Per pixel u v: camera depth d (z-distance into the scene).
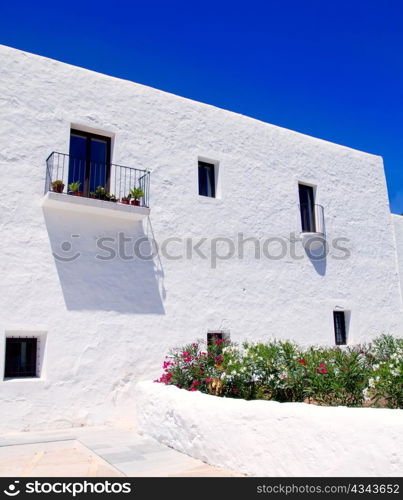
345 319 12.71
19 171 8.52
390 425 4.63
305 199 12.83
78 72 9.54
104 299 8.92
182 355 8.05
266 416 5.46
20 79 8.88
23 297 8.13
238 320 10.52
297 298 11.62
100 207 8.78
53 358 8.22
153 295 9.49
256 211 11.41
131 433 7.71
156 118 10.31
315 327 11.77
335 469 4.82
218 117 11.34
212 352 7.98
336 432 4.88
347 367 6.82
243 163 11.49
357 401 6.54
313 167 12.91
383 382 5.98
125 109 9.93
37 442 6.98
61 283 8.54
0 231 8.13
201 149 10.85
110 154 9.76
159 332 9.41
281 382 7.12
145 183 9.80
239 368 7.21
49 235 8.59
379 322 13.19
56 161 8.88
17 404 7.78
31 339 8.41
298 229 12.09
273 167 12.03
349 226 13.26
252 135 11.85
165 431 6.91
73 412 8.24
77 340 8.50
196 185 10.58
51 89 9.15
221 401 6.04
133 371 8.97
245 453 5.55
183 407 6.51
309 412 5.13
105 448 6.59
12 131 8.59
